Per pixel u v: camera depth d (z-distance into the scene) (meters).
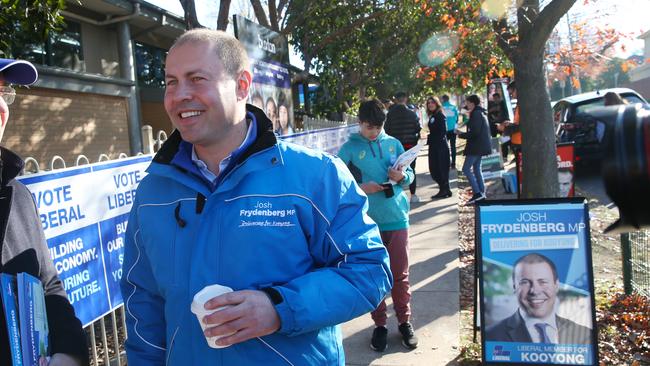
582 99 10.52
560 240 3.39
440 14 9.23
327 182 1.77
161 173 1.79
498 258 3.44
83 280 2.85
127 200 3.29
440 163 9.77
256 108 1.91
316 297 1.61
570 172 6.83
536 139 5.23
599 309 4.43
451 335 4.12
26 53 9.06
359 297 1.69
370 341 4.09
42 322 1.57
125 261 1.99
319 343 1.75
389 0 11.98
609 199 0.91
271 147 1.76
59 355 1.66
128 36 11.57
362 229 1.80
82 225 2.85
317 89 14.59
